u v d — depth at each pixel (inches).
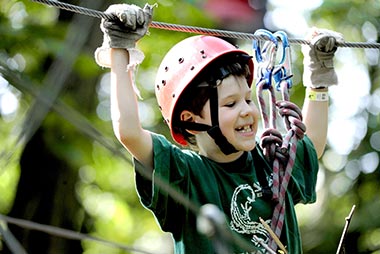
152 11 362.0
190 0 697.0
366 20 987.3
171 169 364.2
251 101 375.9
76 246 747.4
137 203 975.6
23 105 631.8
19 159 725.3
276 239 352.8
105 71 702.5
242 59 375.6
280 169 380.2
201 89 370.6
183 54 378.3
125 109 354.9
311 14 973.8
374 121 968.3
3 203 783.7
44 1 344.2
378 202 920.3
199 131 375.6
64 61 274.8
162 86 382.0
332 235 922.1
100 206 940.0
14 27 638.5
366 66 994.1
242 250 365.7
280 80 402.0
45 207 732.7
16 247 259.6
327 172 966.4
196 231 365.4
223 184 373.4
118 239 965.2
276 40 397.4
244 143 369.4
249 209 373.4
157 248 1029.8
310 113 416.2
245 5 666.2
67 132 610.9
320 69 412.8
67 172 730.2
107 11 356.5
